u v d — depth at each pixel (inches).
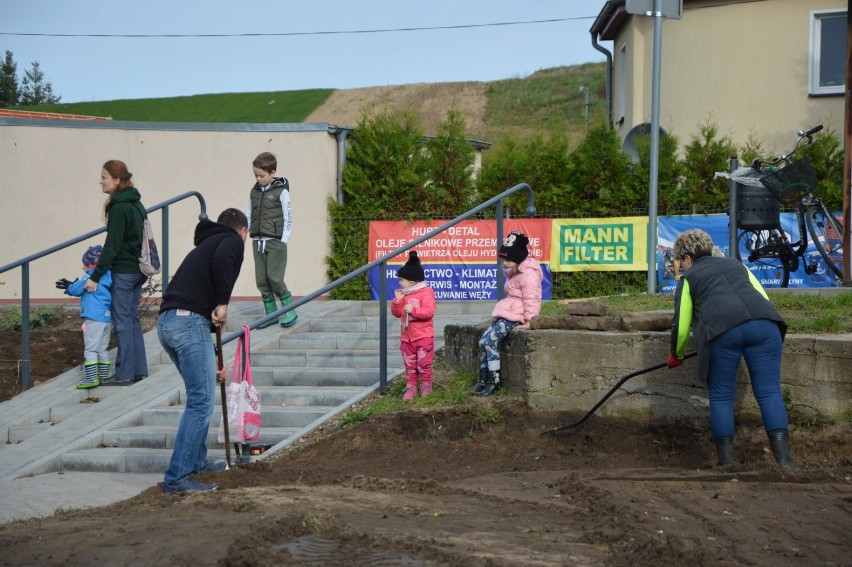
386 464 286.4
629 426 297.0
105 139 625.6
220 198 623.8
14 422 362.9
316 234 608.4
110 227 380.2
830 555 174.9
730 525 196.2
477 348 336.5
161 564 174.2
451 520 205.2
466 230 565.3
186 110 2196.1
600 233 551.5
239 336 296.0
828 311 322.7
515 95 2348.7
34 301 620.7
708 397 285.6
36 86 2682.1
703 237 272.1
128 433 343.9
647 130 579.8
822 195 553.3
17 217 625.9
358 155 604.4
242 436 289.3
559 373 305.3
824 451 268.5
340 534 185.8
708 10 713.0
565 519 207.6
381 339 346.6
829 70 689.0
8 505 276.5
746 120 703.1
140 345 396.8
